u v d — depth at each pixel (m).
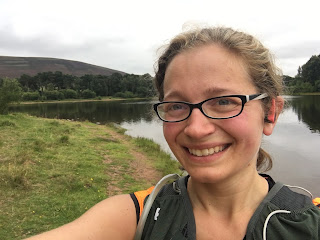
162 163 3.22
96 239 0.34
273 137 5.16
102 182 2.32
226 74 0.32
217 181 0.32
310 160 3.53
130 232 0.35
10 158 2.53
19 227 1.46
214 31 0.34
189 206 0.34
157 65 0.40
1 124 4.39
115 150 3.73
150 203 0.35
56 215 1.63
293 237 0.29
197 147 0.32
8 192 1.82
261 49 0.35
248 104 0.32
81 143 3.82
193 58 0.33
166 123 0.35
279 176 2.95
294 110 10.21
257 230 0.31
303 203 0.31
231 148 0.32
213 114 0.32
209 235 0.33
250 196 0.34
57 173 2.30
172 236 0.33
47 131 4.41
